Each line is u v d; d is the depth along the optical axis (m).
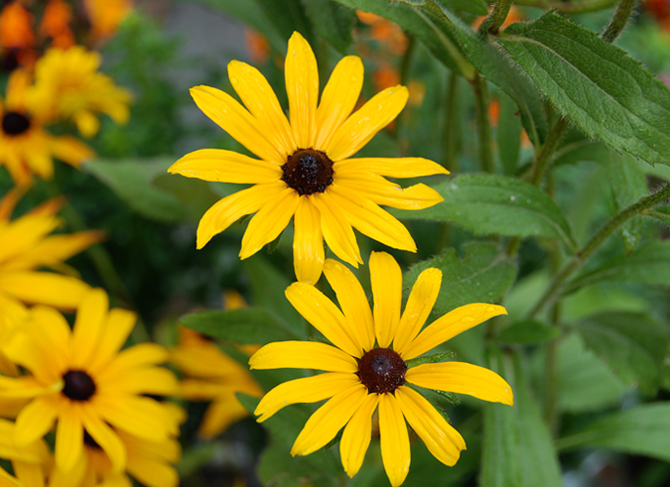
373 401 0.50
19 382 0.57
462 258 0.54
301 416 0.56
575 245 0.57
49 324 0.59
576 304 0.86
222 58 0.99
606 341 0.63
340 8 0.57
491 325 0.60
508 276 0.55
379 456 0.66
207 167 0.50
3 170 0.85
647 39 0.91
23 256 0.64
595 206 0.80
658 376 0.62
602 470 0.98
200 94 0.51
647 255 0.59
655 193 0.54
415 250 0.50
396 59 0.87
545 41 0.51
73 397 0.58
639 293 0.88
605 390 0.80
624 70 0.50
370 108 0.53
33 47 0.93
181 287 0.94
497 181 0.55
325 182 0.51
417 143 0.88
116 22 0.93
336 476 0.57
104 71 0.96
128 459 0.60
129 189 0.72
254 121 0.52
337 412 0.49
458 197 0.54
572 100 0.50
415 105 0.89
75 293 0.64
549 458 0.59
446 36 0.56
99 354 0.60
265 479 0.57
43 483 0.56
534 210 0.55
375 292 0.51
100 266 0.79
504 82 0.53
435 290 0.51
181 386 0.66
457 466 0.61
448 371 0.50
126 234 0.90
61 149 0.77
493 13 0.52
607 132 0.50
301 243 0.50
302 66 0.52
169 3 1.52
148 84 0.91
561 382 0.81
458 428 0.73
